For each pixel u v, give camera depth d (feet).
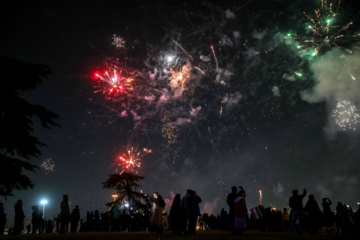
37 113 36.11
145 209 57.93
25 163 35.37
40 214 70.85
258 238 35.91
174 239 35.73
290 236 39.99
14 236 50.60
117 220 74.08
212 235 43.62
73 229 72.28
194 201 46.60
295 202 48.26
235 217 41.52
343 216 57.52
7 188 35.01
